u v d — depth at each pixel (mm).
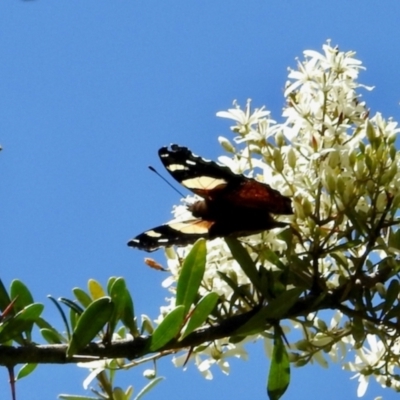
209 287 1011
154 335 957
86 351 952
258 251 1001
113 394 993
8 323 947
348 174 1003
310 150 1015
